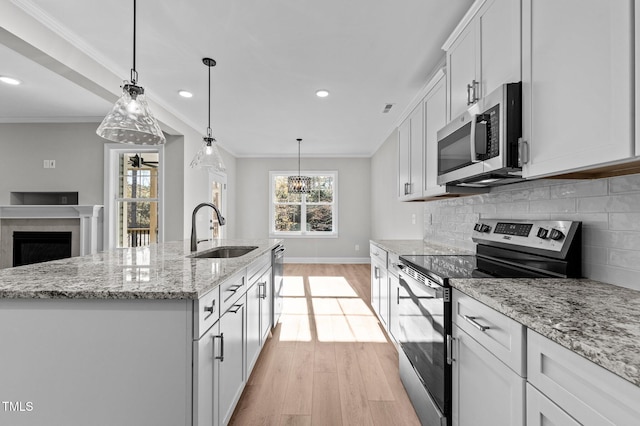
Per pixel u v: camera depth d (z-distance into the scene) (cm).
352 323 318
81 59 242
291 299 402
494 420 103
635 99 81
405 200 310
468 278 135
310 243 687
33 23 201
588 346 65
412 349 181
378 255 302
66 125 426
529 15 122
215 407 129
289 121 439
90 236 409
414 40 231
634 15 81
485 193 216
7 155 427
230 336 153
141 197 456
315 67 274
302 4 192
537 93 118
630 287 114
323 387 202
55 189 427
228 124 454
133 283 121
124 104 164
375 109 385
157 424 111
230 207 649
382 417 172
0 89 328
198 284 119
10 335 111
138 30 219
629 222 115
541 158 116
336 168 690
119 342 111
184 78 296
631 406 57
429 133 243
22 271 145
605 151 89
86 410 111
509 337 94
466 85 179
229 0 188
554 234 142
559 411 74
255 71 281
